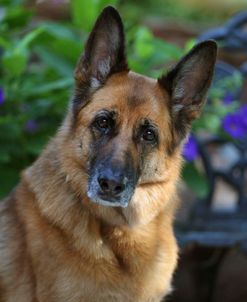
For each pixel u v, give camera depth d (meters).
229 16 16.34
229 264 8.54
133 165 4.64
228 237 6.62
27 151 6.50
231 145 8.41
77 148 4.74
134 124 4.69
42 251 4.64
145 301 4.90
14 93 6.63
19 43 6.54
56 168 4.84
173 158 4.97
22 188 4.99
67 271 4.63
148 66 7.09
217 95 7.26
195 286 7.75
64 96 6.43
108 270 4.70
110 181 4.51
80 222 4.71
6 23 7.15
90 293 4.68
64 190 4.77
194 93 5.03
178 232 6.70
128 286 4.78
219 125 7.15
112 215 4.77
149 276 4.86
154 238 4.93
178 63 4.92
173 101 4.95
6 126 6.44
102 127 4.69
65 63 6.68
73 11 7.29
